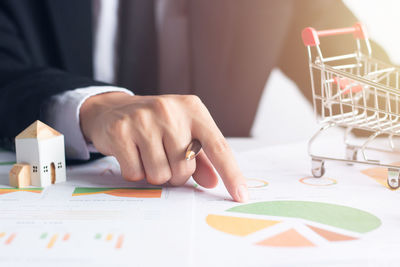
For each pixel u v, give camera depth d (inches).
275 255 13.7
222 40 62.0
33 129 23.5
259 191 22.1
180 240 14.8
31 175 23.4
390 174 22.3
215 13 61.1
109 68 60.9
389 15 59.8
